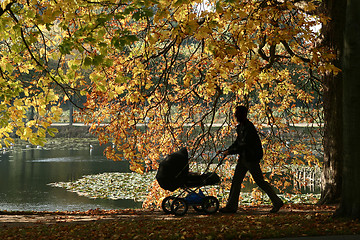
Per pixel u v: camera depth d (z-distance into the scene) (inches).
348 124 370.6
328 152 594.9
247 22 444.1
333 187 586.2
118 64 622.5
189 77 431.2
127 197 1153.4
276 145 775.1
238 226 358.9
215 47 411.2
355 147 367.2
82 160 1911.9
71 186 1291.8
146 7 358.3
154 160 751.7
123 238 339.9
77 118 643.5
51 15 383.2
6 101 447.2
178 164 456.1
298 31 448.1
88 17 386.0
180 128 724.7
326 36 583.5
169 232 349.1
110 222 440.8
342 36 577.6
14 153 2206.0
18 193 1187.3
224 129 765.3
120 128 623.8
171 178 456.1
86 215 546.3
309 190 1199.6
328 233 315.6
